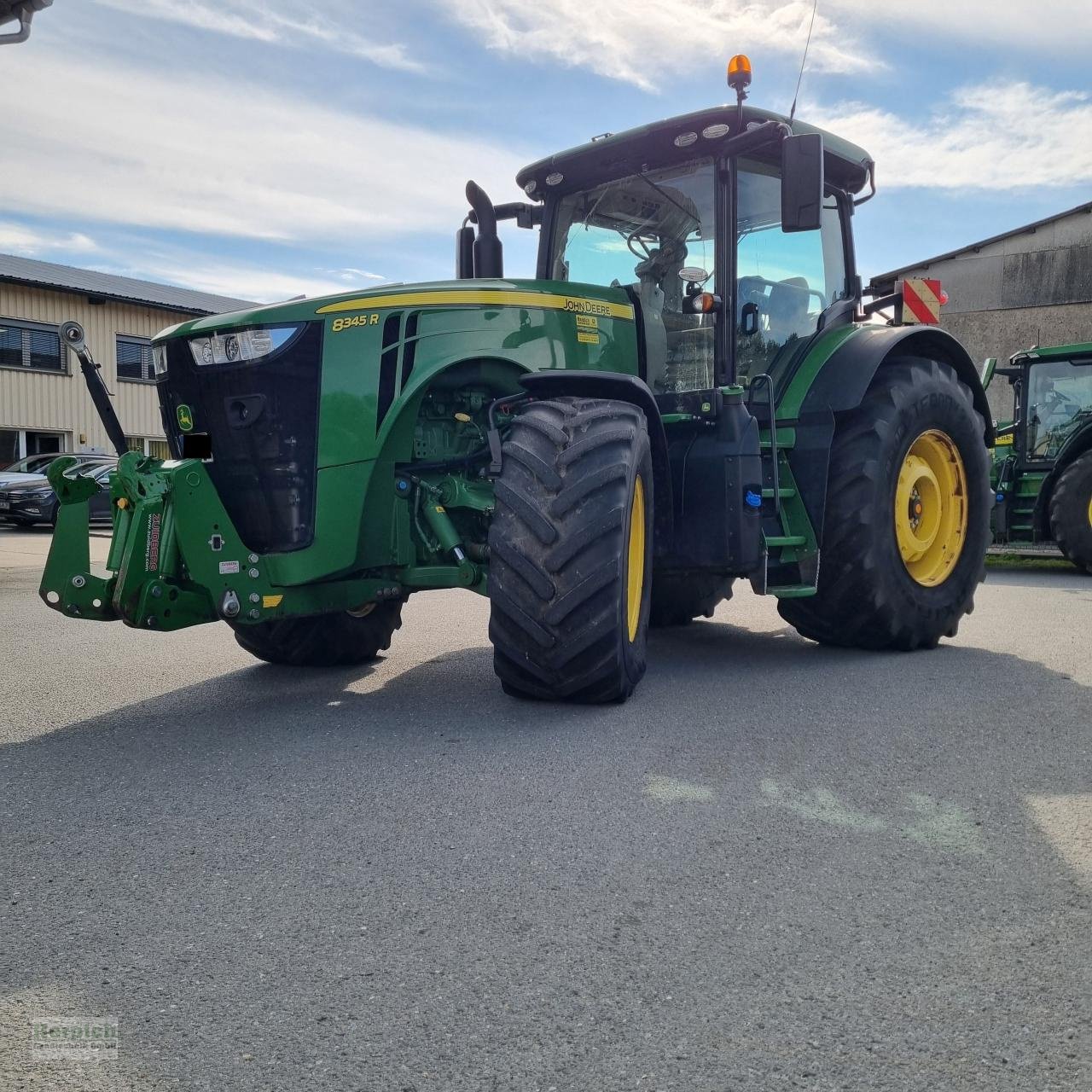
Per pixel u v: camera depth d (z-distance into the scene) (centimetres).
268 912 201
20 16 861
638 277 463
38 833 247
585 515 335
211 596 338
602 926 194
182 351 374
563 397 370
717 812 255
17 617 636
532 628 337
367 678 432
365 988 173
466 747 314
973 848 232
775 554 437
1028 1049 154
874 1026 161
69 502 331
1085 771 288
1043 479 972
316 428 359
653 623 569
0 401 2148
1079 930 192
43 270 2375
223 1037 158
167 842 239
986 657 468
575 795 268
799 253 494
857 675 424
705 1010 166
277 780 285
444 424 389
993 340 2025
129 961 182
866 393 477
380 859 227
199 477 334
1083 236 1950
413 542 380
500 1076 149
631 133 450
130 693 410
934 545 508
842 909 201
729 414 409
